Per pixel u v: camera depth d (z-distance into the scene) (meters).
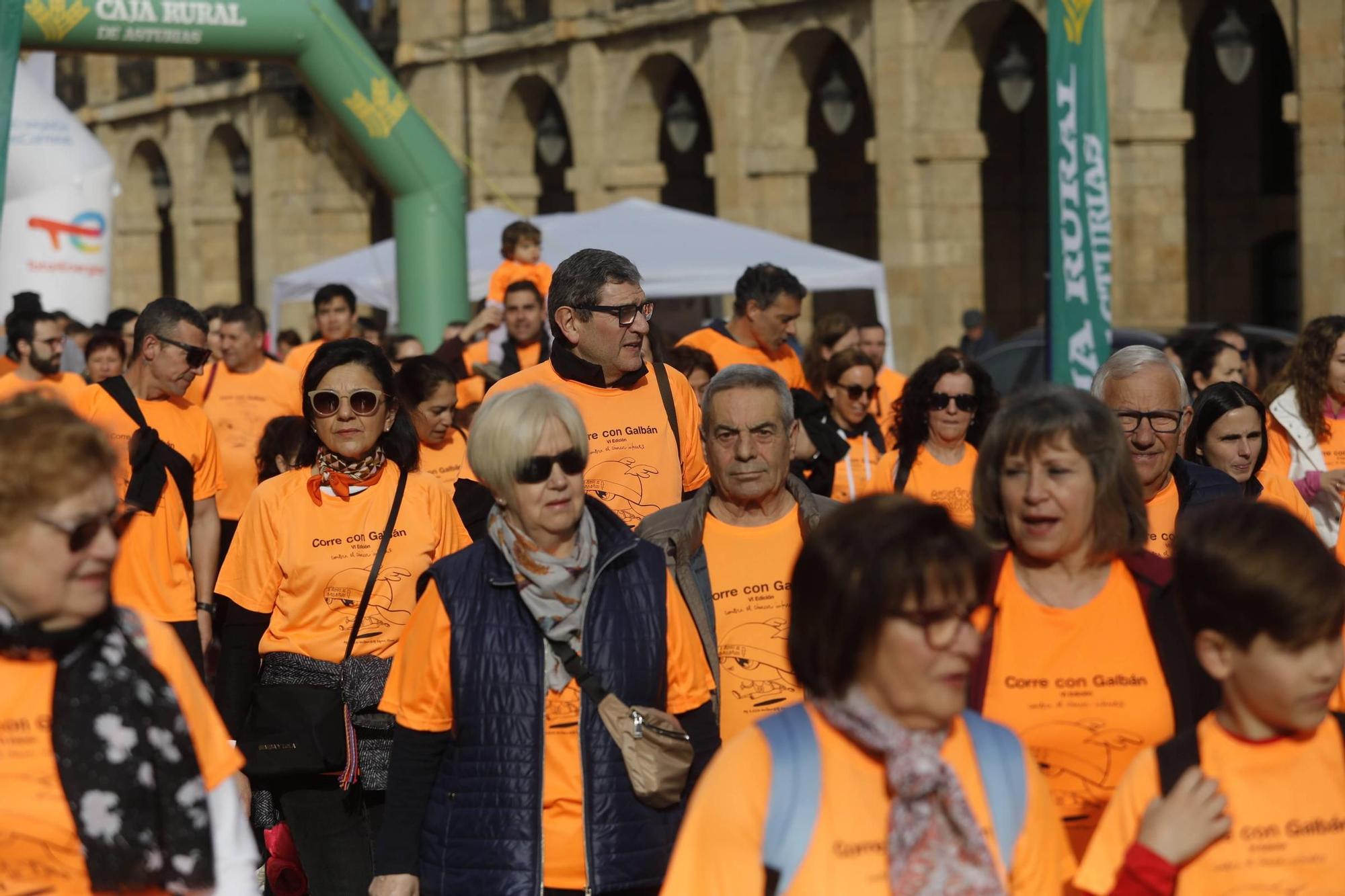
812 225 37.59
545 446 5.10
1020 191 34.75
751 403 5.96
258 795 7.15
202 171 48.19
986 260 34.72
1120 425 4.77
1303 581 3.75
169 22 16.33
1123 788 4.02
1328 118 22.02
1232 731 3.97
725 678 5.98
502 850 5.07
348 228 42.66
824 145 37.34
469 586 5.24
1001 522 4.76
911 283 28.14
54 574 3.58
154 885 3.70
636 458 6.94
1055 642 4.69
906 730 3.58
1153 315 25.02
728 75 30.73
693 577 5.98
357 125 18.16
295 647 6.89
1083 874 3.97
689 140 30.70
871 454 11.54
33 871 3.69
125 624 3.78
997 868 3.63
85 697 3.68
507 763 5.11
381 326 31.67
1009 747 3.74
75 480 3.56
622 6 32.88
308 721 6.75
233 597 6.99
